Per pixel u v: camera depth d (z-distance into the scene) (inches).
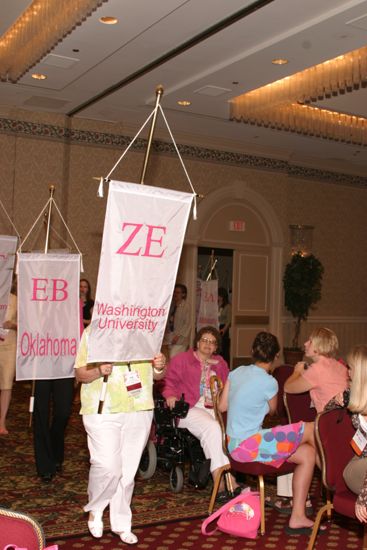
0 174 443.5
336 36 294.0
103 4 278.8
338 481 157.1
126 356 161.3
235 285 538.9
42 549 81.4
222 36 304.5
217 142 518.9
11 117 446.0
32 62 346.6
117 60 346.0
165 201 161.2
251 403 181.2
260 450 177.9
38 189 454.6
